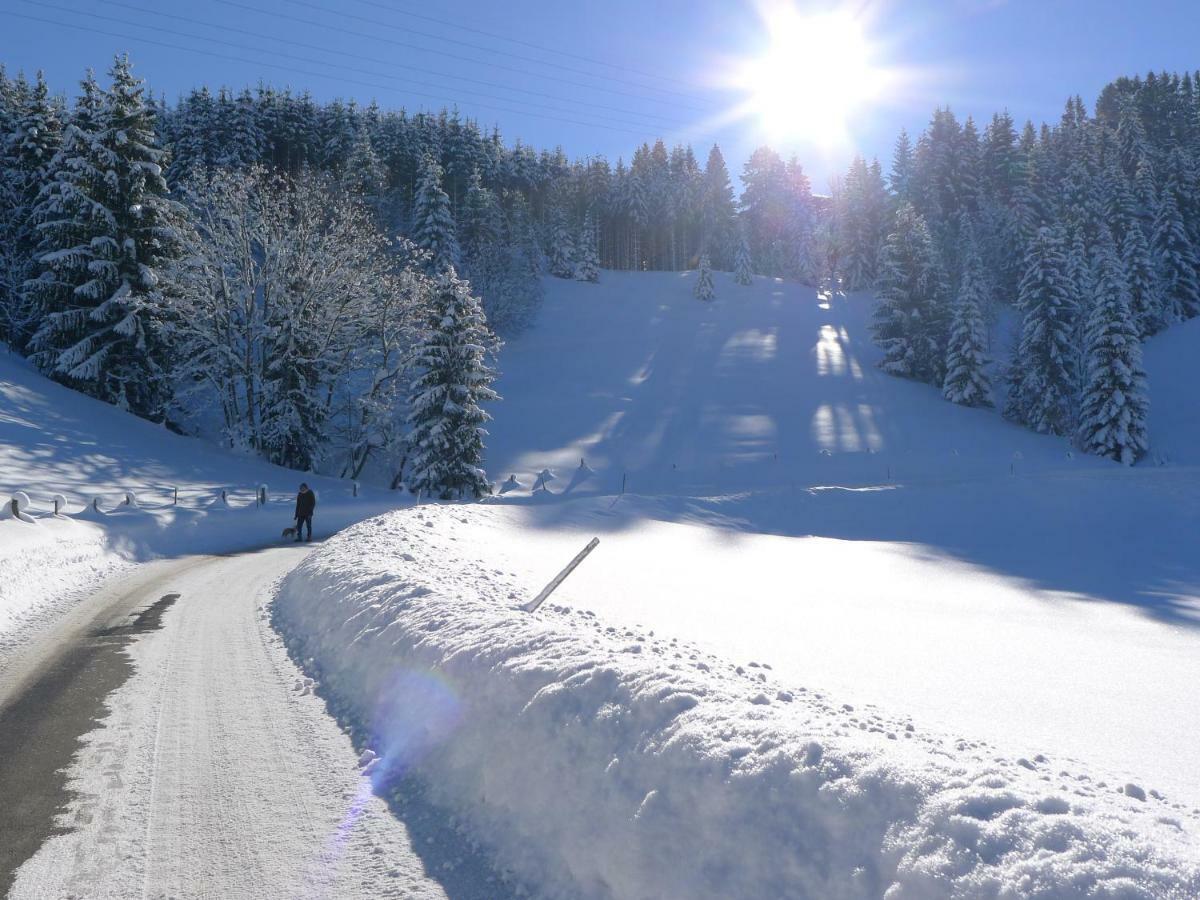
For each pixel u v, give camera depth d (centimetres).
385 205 8156
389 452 4316
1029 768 502
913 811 334
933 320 7106
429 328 4078
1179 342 7431
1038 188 9375
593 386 6850
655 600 1441
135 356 3831
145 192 3866
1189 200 8731
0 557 1330
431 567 1191
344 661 848
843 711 611
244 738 675
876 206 10744
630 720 474
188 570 1708
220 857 479
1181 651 1327
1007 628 1481
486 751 545
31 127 4516
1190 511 3919
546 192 13512
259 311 3997
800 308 10062
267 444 3912
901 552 2870
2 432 2920
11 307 4569
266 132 8788
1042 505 4019
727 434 5700
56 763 614
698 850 376
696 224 15275
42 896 432
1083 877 278
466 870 462
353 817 534
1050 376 5959
